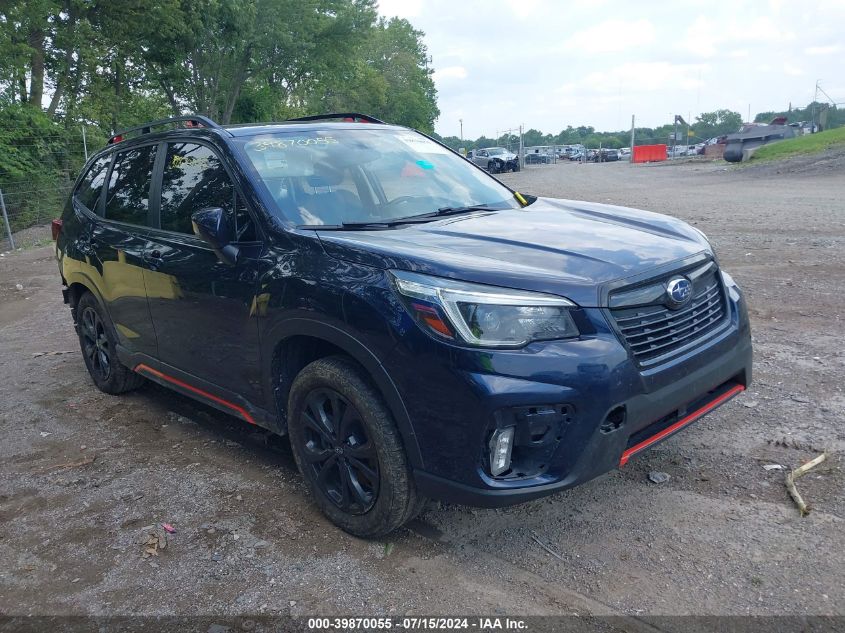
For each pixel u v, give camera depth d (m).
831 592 2.67
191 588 3.00
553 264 2.93
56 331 7.87
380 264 3.00
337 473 3.37
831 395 4.45
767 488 3.43
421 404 2.81
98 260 4.90
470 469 2.74
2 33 21.88
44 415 5.18
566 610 2.69
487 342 2.68
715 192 17.92
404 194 4.02
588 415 2.70
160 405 5.24
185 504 3.71
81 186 5.59
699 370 3.08
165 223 4.25
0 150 18.91
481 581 2.90
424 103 66.62
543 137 126.88
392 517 3.07
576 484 2.75
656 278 2.98
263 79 36.41
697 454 3.81
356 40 37.41
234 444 4.46
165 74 32.22
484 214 3.88
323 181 3.85
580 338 2.74
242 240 3.63
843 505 3.23
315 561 3.12
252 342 3.57
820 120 41.31
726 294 3.45
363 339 2.95
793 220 11.81
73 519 3.65
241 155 3.83
